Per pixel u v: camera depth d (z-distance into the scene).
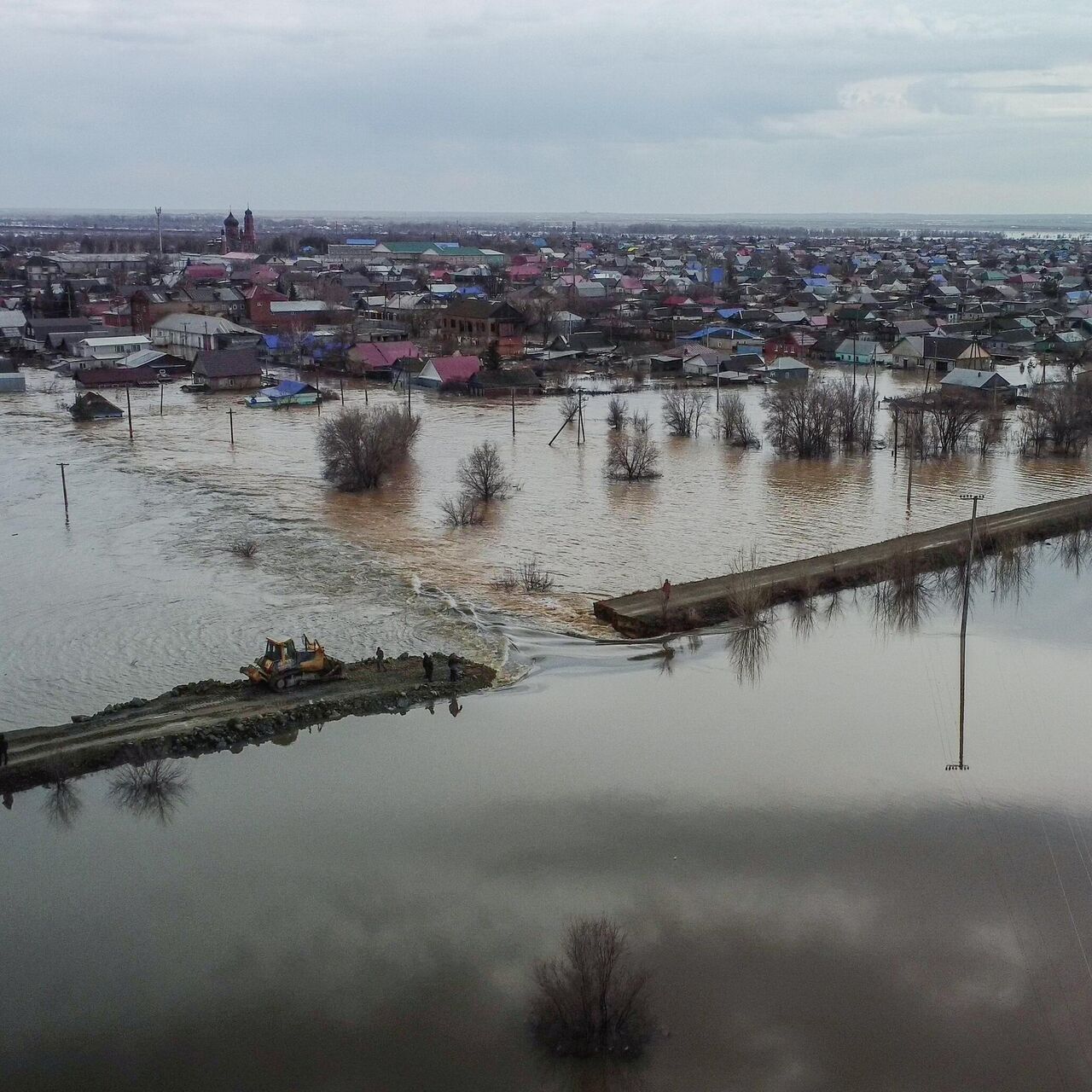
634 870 35.56
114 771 41.81
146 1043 28.48
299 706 46.28
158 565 66.19
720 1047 28.30
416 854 36.50
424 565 66.88
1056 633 57.56
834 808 39.44
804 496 85.19
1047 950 31.86
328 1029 28.91
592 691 49.59
